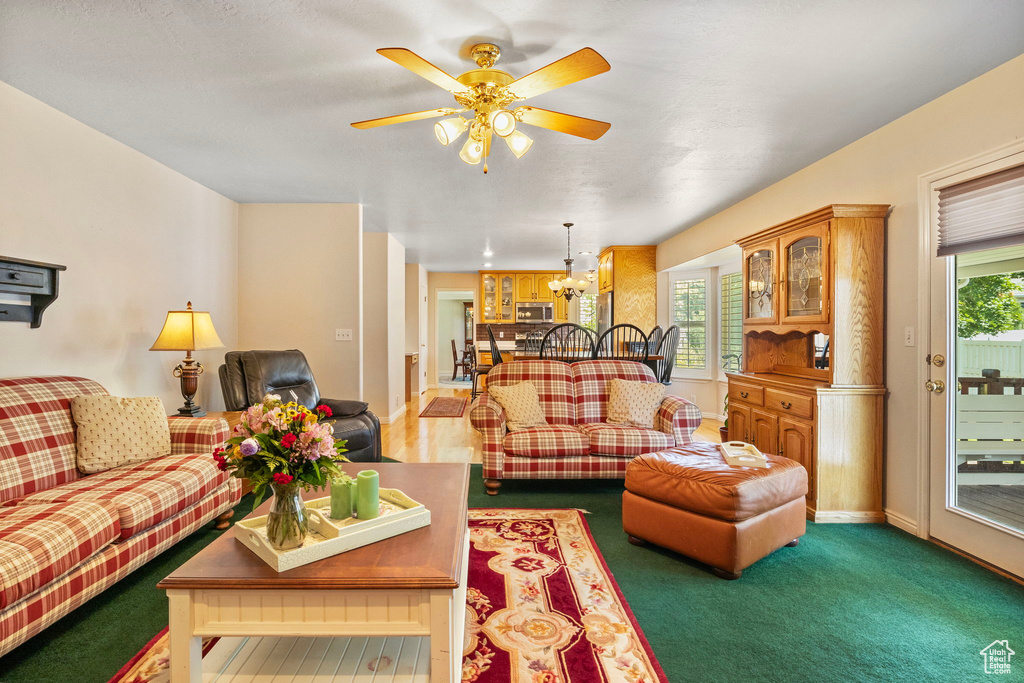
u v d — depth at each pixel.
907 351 2.73
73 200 2.74
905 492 2.74
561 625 1.81
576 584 2.12
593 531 2.75
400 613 1.27
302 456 1.38
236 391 3.46
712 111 2.63
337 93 2.43
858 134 2.98
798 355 3.60
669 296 6.64
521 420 3.60
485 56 2.04
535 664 1.58
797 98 2.49
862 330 2.88
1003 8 1.77
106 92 2.42
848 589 2.08
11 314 2.40
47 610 1.59
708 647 1.68
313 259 4.59
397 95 2.45
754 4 1.74
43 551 1.55
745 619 1.85
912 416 2.70
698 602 1.97
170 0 1.72
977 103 2.30
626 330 6.76
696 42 1.98
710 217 5.12
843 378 2.88
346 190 4.14
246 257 4.58
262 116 2.69
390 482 2.09
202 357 4.00
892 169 2.80
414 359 8.71
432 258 8.17
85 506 1.82
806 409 2.93
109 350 3.02
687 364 6.43
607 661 1.60
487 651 1.65
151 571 2.21
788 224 3.23
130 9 1.77
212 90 2.40
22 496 2.00
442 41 1.99
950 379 2.48
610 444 3.33
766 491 2.22
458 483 2.08
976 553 2.34
